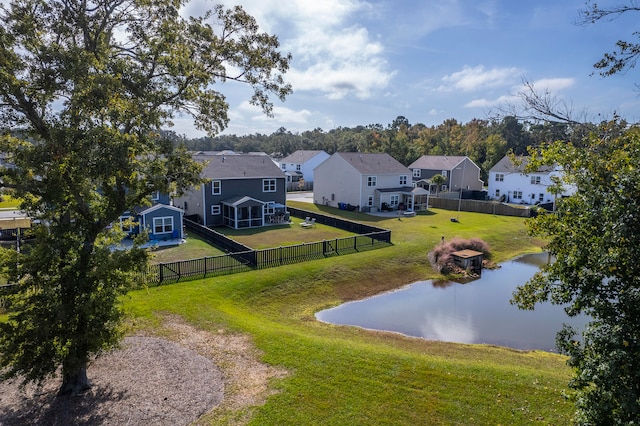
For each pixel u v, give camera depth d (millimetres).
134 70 9875
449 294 20703
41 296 8289
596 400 5719
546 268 6656
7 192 8312
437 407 9164
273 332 13219
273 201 37188
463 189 56094
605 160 5992
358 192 43125
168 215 27750
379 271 22734
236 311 15922
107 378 9906
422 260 25062
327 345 12234
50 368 8289
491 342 15281
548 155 6664
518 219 40250
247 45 12719
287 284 19391
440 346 14109
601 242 5574
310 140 123312
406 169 47188
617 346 5289
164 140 9703
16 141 8492
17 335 8156
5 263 8117
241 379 10117
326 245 24312
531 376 10641
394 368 10859
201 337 12586
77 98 7738
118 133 7996
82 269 8570
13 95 7738
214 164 35219
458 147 76438
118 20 10141
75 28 9383
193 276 18969
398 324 16781
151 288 17109
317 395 9492
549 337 15781
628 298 5438
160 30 10406
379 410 9008
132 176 8945
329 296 19391
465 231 32781
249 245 26672
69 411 8555
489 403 9336
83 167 7547
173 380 9914
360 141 92875
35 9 8742
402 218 39406
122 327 10320
